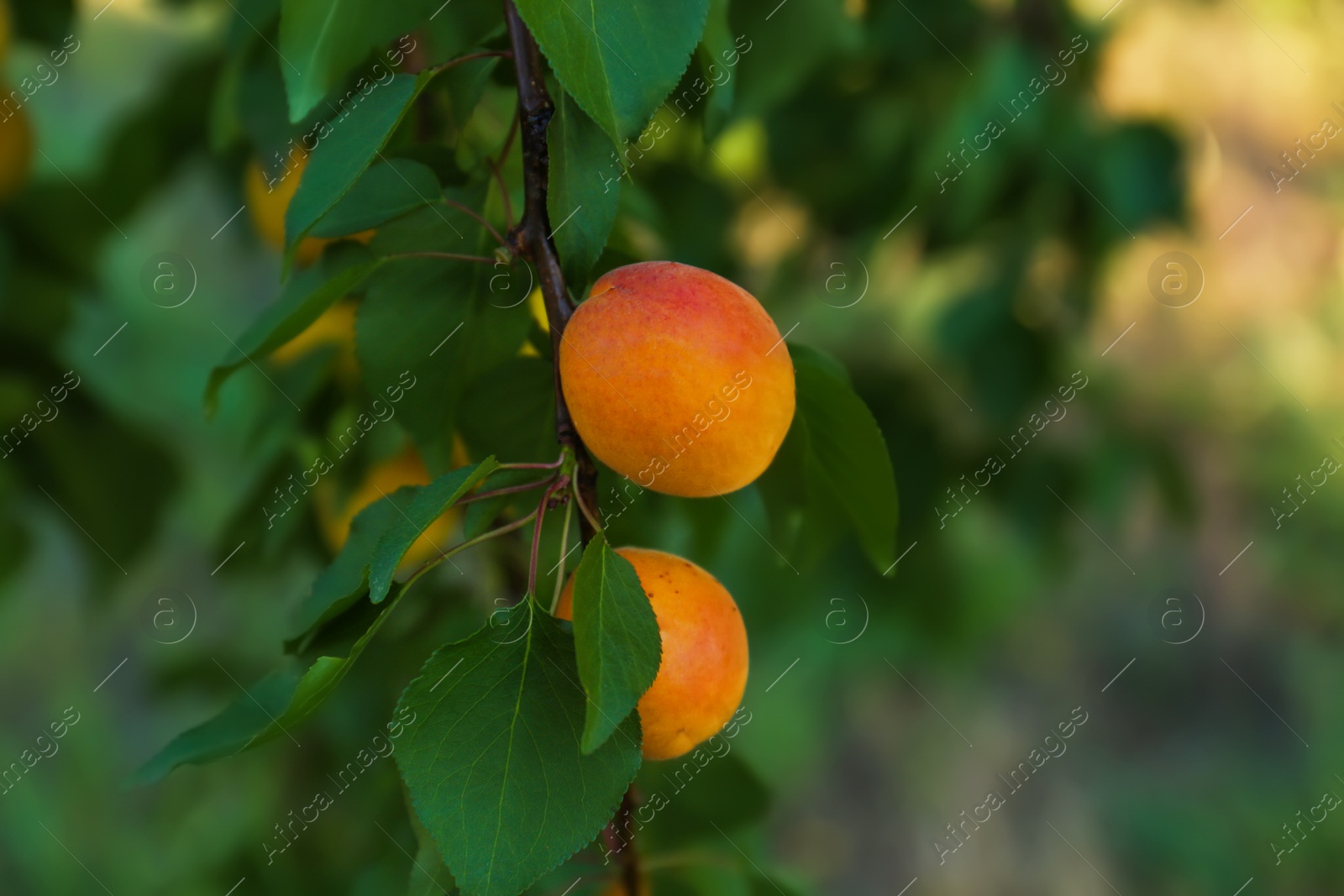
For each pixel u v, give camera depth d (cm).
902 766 177
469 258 56
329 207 53
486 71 58
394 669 62
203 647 83
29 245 72
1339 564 188
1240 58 175
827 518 61
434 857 56
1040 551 98
